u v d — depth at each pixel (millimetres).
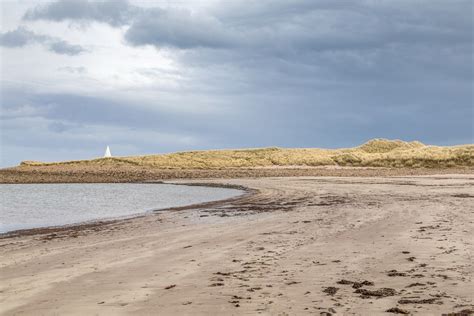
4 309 7973
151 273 10461
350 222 18672
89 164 112375
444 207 23141
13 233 19672
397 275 9672
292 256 12023
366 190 38781
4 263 12312
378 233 15453
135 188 57906
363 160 107625
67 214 28516
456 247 12461
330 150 136250
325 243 13875
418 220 18469
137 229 19219
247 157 127000
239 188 49844
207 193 44719
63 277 10320
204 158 125812
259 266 10914
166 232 17750
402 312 7270
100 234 18062
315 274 9969
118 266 11375
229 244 14250
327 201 29641
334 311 7383
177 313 7477
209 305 7848
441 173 74750
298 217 21266
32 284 9727
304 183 52625
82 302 8250
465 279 9156
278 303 7871
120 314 7508
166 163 113875
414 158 101125
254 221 20484
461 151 99375
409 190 37406
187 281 9602
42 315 7578
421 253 11828
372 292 8414
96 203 36438
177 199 38188
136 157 123312
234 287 9008
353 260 11312
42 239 17203
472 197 29297
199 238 15781
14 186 68688
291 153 127438
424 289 8555
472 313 7184
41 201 39844
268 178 68000
